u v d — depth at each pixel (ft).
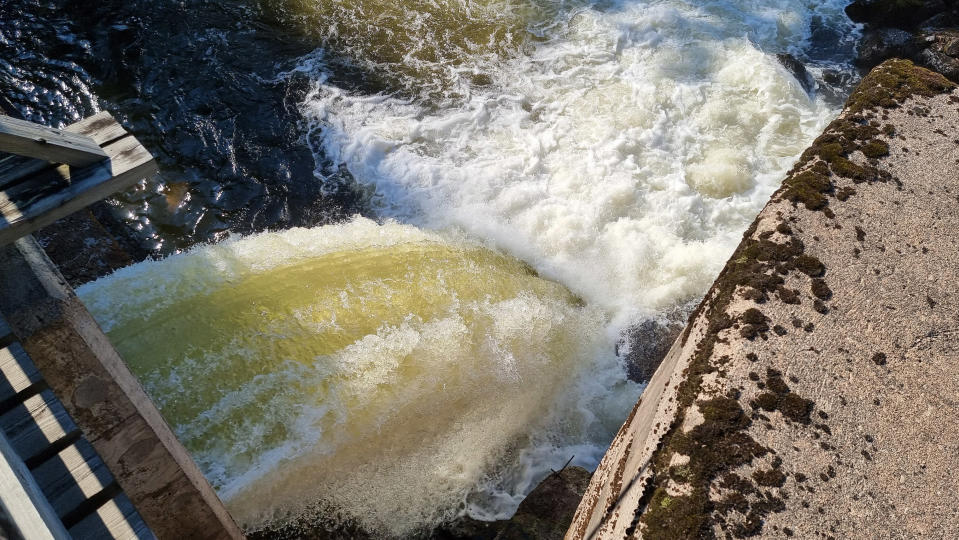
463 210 19.39
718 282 8.89
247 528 12.33
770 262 8.66
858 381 7.70
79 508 6.90
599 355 16.31
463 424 14.05
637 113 22.02
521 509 12.52
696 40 24.53
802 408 7.46
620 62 23.81
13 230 6.70
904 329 8.11
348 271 15.49
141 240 18.39
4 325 7.19
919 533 6.78
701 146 21.42
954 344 8.02
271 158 20.51
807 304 8.27
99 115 7.55
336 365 13.35
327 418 12.84
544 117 21.94
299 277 15.03
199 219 19.03
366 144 20.85
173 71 22.11
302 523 12.73
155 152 20.31
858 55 25.03
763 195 20.34
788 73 23.26
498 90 22.72
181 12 23.67
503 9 25.55
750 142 21.74
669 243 18.79
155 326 13.37
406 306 14.83
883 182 9.45
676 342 9.29
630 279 18.07
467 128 21.54
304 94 22.09
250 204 19.49
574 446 14.79
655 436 7.62
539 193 19.72
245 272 15.12
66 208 6.93
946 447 7.30
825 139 10.06
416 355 13.99
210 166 20.16
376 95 22.31
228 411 12.43
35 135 6.53
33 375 7.21
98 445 8.10
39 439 7.00
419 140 21.16
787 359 7.83
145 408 8.38
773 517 6.81
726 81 23.29
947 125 10.18
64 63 21.93
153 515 8.89
